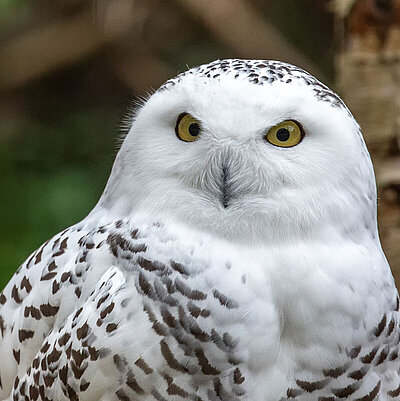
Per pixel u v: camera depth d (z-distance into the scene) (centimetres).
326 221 353
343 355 353
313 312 352
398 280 379
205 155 354
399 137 378
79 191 515
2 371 362
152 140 355
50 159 554
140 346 352
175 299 352
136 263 353
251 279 352
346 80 380
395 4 378
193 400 352
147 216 354
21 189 516
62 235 360
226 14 573
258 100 353
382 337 354
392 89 379
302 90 353
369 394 354
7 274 450
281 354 353
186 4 574
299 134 354
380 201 379
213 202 354
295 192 353
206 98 354
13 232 484
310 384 353
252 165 353
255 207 353
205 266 352
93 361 352
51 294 356
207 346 352
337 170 353
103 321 352
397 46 379
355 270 353
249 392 353
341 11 380
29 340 358
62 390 355
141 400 353
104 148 568
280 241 353
